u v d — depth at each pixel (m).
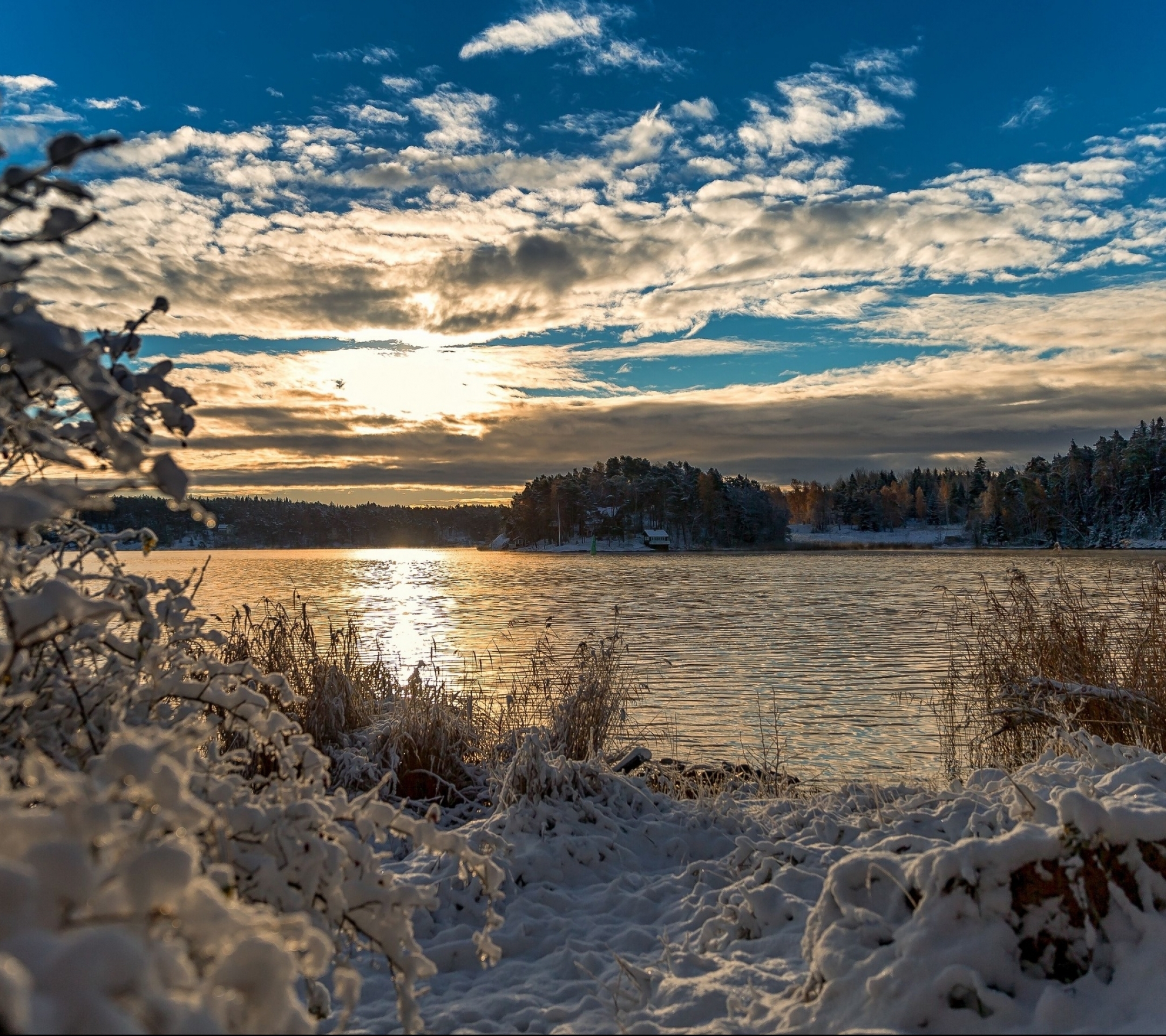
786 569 68.94
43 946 1.49
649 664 18.09
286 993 1.86
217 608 26.81
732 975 3.78
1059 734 6.39
